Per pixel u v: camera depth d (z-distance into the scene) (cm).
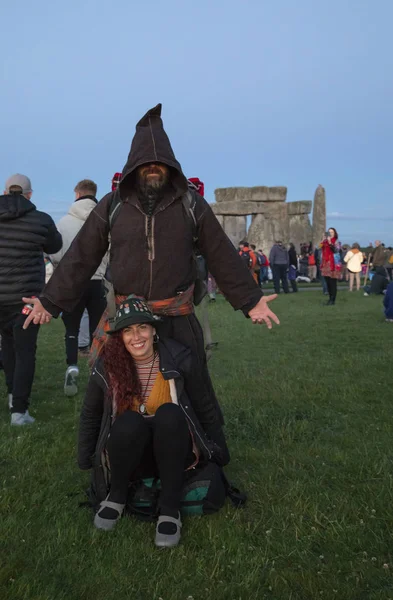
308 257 3253
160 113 362
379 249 2138
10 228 541
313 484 398
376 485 392
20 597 276
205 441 357
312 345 989
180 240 357
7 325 563
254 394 642
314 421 550
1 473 425
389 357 854
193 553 317
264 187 3497
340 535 331
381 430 518
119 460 335
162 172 352
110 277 375
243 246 2203
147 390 358
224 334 1127
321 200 3484
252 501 378
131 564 306
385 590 282
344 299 1934
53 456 457
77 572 298
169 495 338
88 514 361
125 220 355
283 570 300
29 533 336
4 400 646
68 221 752
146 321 345
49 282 374
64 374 788
